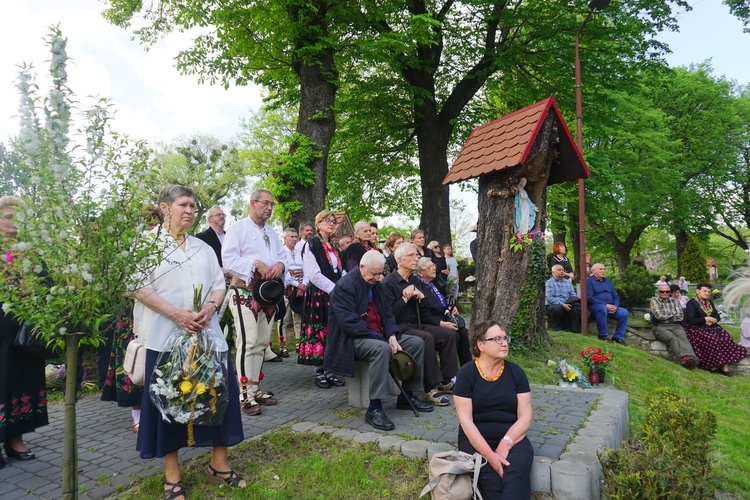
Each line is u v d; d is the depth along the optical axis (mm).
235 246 4633
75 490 2576
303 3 9656
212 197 33312
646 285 12195
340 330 4508
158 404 2855
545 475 3197
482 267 7164
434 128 14750
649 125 23188
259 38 10844
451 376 5141
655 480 2920
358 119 15688
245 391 4648
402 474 3393
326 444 3850
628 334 10000
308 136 10250
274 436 3977
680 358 9305
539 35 13898
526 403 3377
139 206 2596
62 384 5895
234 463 3564
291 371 6590
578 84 10477
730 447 5305
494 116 17281
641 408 5875
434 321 5441
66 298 2391
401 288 5316
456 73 16531
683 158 28219
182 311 2951
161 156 32062
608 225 28328
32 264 2363
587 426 4070
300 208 9859
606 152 18688
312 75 10383
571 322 9820
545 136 6816
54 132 2314
